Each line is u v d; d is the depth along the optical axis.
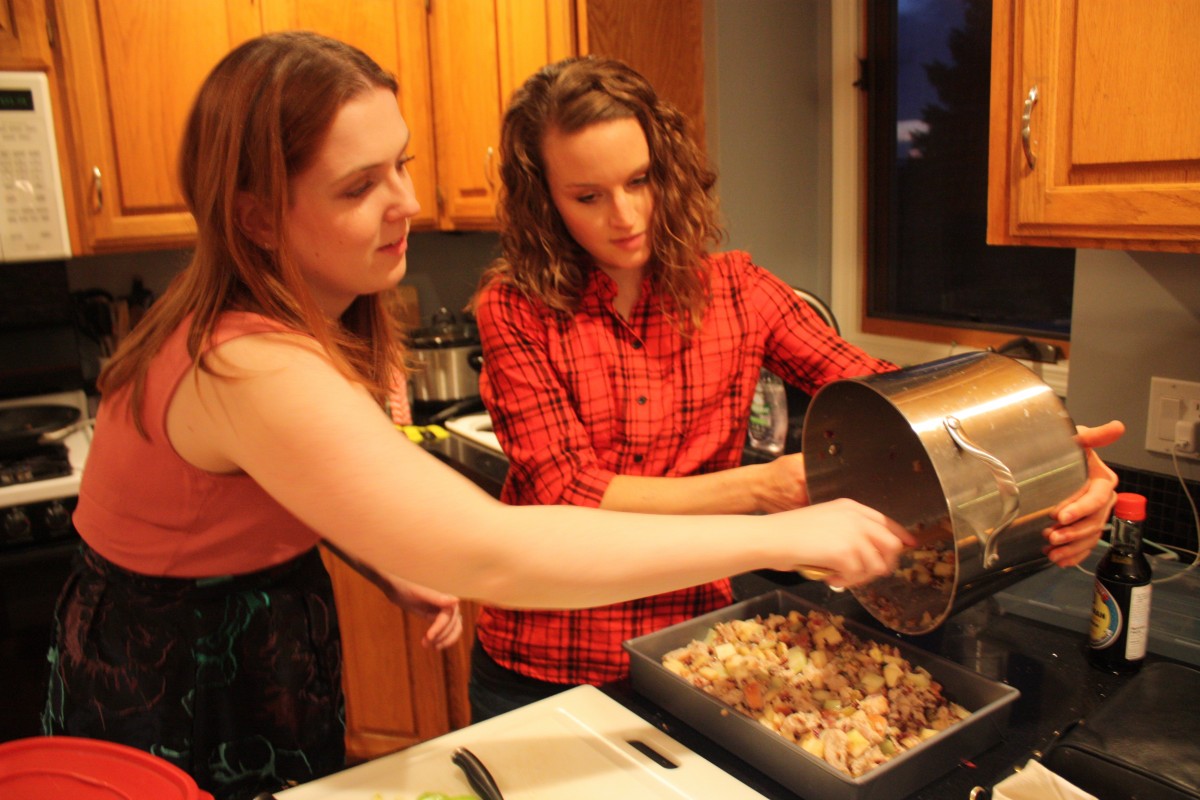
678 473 1.26
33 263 2.33
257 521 0.95
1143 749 0.80
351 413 0.75
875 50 2.11
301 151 0.76
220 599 0.98
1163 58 1.00
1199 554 1.29
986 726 0.89
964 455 0.86
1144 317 1.37
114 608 0.99
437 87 2.33
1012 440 0.90
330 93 0.76
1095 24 1.06
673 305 1.23
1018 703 0.98
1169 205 1.02
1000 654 1.09
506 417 1.20
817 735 0.90
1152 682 0.92
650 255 1.21
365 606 2.19
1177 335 1.34
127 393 0.89
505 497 1.28
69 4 1.92
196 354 0.78
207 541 0.94
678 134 1.16
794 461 1.08
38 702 1.98
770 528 0.82
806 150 2.25
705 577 0.80
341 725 1.12
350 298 0.93
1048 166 1.14
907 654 1.02
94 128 1.98
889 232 2.17
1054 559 0.96
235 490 0.91
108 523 0.97
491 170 2.20
